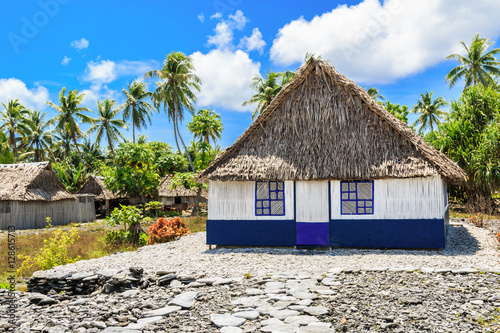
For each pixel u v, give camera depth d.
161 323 5.80
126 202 43.69
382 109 12.32
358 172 11.63
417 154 11.65
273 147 12.99
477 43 43.06
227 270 9.23
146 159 35.06
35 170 30.45
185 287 7.90
